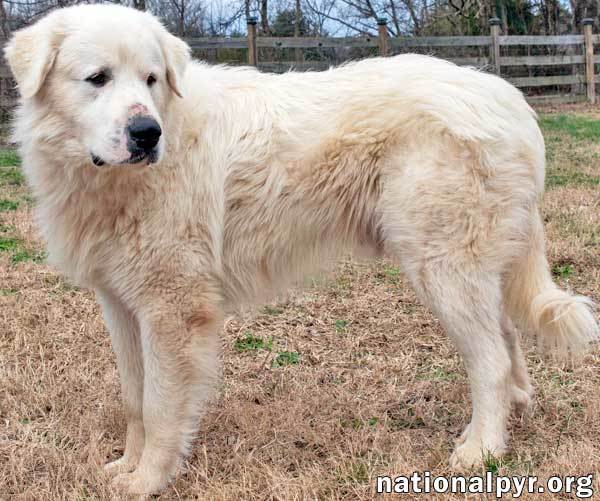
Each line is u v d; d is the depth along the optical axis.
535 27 25.31
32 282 5.79
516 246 3.33
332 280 5.69
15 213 7.75
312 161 3.31
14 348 4.60
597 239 6.38
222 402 3.97
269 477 3.15
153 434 3.20
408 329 4.91
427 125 3.21
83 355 4.56
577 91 19.45
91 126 3.01
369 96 3.31
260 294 3.60
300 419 3.68
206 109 3.33
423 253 3.28
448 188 3.19
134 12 3.25
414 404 3.90
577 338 3.37
